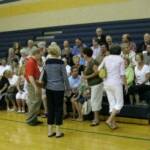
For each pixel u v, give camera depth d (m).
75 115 7.64
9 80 9.26
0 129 6.82
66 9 10.96
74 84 7.63
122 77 6.31
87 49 6.86
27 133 6.44
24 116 8.19
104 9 10.09
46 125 7.11
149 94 7.00
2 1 12.62
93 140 5.77
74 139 5.89
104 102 7.36
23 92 8.66
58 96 6.05
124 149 5.19
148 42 7.91
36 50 6.96
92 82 6.85
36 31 11.62
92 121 7.20
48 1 11.41
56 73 6.04
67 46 9.09
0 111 9.02
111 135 6.06
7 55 11.36
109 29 9.78
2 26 12.62
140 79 7.22
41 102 7.40
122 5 9.72
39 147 5.47
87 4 10.47
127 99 7.20
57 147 5.43
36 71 6.91
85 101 7.29
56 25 11.20
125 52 7.75
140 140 5.68
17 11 12.20
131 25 9.43
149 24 9.15
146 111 6.85
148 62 7.39
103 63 6.40
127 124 6.92
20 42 11.79
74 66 7.91
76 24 10.70
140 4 9.39
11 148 5.45
